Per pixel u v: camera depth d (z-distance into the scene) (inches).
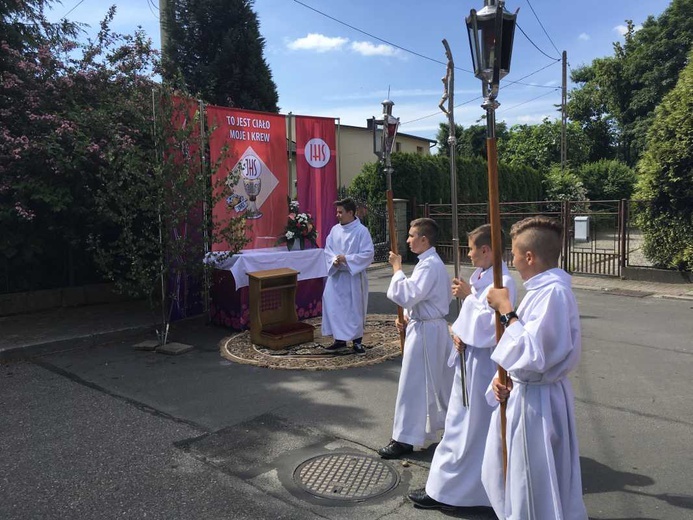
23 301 321.7
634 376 213.2
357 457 147.2
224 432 164.6
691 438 156.9
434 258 141.7
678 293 396.5
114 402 190.5
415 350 142.6
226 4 694.5
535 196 1015.6
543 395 89.3
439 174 664.4
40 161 293.0
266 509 122.4
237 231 282.7
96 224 328.2
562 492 89.0
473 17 98.3
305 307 320.2
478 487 116.3
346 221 249.3
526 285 91.0
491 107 97.4
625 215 464.1
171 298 277.4
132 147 264.7
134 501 126.6
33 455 150.5
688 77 423.8
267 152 318.3
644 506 121.3
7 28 324.5
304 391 199.5
